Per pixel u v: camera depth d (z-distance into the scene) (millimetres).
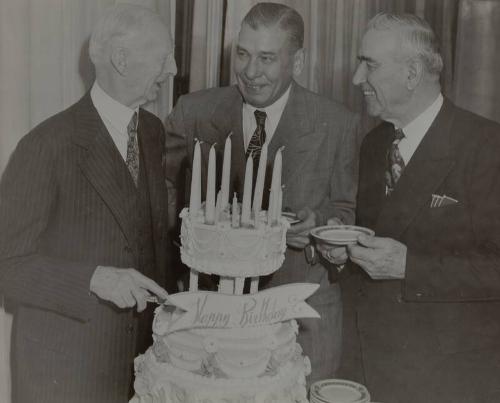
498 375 1702
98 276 1416
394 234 1725
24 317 1530
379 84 1663
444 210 1668
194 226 1344
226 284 1443
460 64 3410
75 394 1524
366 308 1811
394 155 1753
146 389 1353
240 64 1887
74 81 1825
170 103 2279
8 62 1650
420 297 1638
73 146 1473
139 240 1594
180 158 2084
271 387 1293
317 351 2012
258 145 1988
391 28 1639
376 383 1795
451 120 1688
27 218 1422
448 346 1708
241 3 2361
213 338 1291
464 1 3316
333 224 1850
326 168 1979
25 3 1671
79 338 1511
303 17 2572
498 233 1631
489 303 1700
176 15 2312
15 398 1691
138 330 1663
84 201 1489
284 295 1357
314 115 1982
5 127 1667
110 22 1479
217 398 1255
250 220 1437
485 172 1632
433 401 1731
